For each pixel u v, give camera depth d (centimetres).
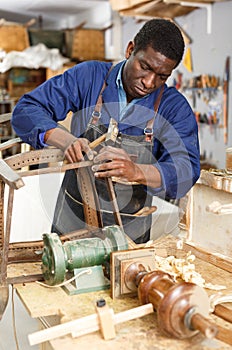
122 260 109
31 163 123
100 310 95
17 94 591
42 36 550
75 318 100
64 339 93
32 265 130
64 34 560
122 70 133
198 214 151
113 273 109
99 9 599
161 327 92
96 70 138
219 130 355
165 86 138
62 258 111
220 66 352
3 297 115
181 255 140
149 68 120
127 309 105
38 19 701
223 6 343
